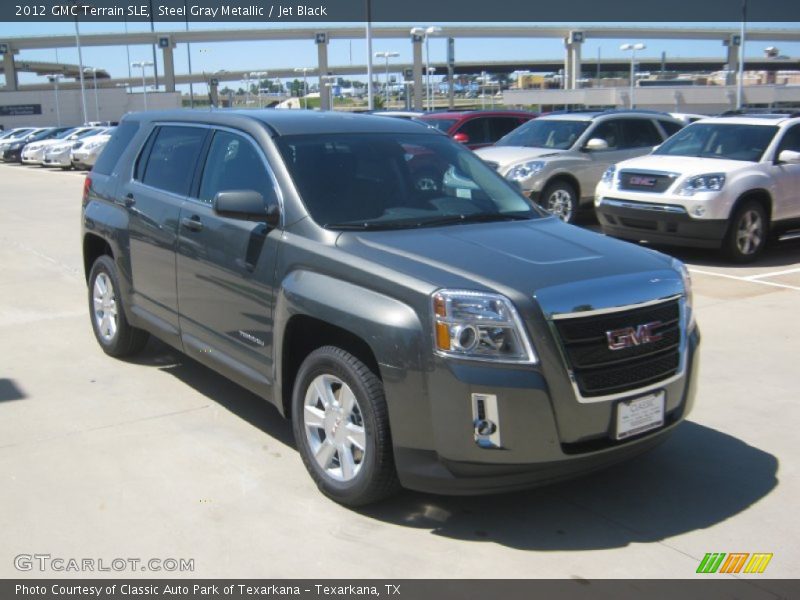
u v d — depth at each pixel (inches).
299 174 181.0
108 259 252.4
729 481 174.1
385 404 150.3
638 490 170.1
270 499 163.8
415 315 144.1
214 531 151.3
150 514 157.2
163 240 213.3
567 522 156.5
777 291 342.6
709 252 443.8
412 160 198.4
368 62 1155.9
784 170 412.5
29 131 1673.2
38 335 282.2
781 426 203.0
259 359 180.5
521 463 140.9
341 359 155.5
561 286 145.4
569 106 3014.3
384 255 157.2
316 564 141.2
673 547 147.9
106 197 248.8
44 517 155.9
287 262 170.1
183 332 210.7
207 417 207.0
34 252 451.5
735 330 284.7
